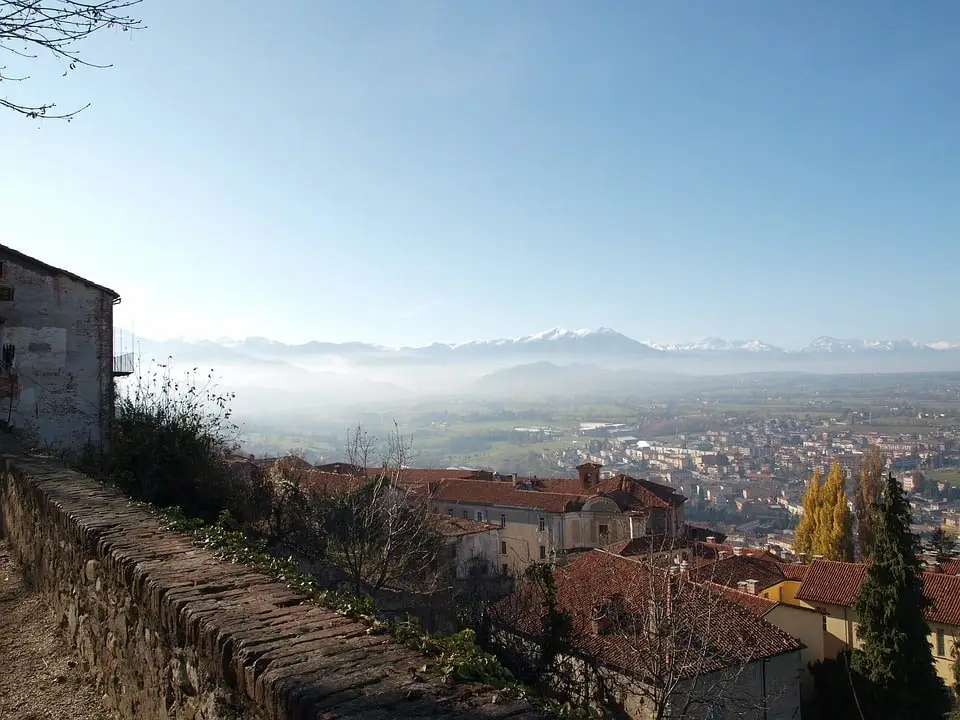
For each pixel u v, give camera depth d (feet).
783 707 54.24
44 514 27.04
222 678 12.63
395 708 10.05
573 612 54.95
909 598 77.56
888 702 75.82
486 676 11.82
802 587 103.60
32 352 70.03
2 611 25.98
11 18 22.54
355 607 14.92
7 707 18.88
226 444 54.80
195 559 18.08
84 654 21.17
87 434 71.56
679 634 41.29
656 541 93.09
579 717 10.92
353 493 62.23
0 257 68.90
